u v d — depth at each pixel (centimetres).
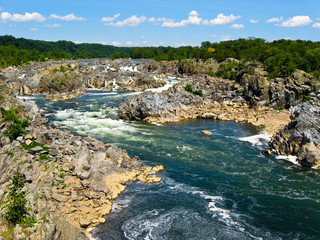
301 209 4591
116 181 5153
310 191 5150
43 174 4756
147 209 4481
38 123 7681
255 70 14838
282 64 14675
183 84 13312
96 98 13438
